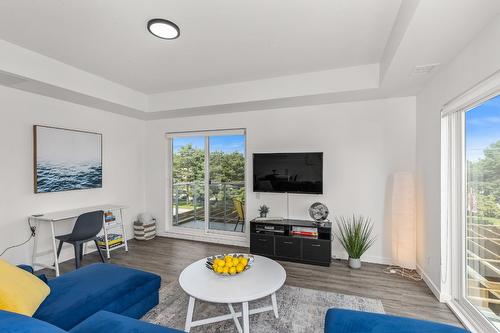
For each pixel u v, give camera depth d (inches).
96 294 73.0
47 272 129.3
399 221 131.1
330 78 129.7
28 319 45.0
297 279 121.3
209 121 181.3
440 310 94.8
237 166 179.5
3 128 119.9
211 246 171.3
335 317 58.4
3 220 120.0
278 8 81.0
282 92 138.9
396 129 139.2
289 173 153.7
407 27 71.7
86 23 88.8
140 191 198.7
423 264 121.3
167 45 105.0
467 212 92.7
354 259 134.4
